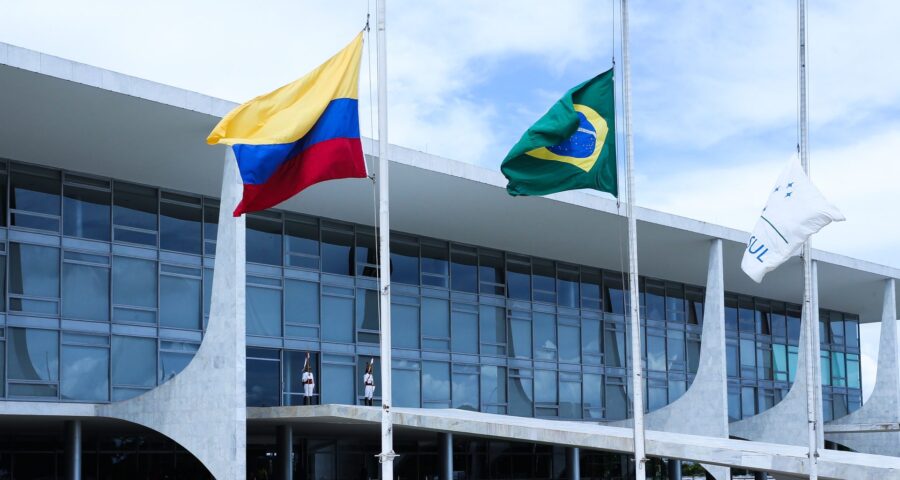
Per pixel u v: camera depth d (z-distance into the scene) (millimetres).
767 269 20703
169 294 31281
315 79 17594
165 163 29422
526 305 40781
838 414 54906
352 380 34938
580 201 34844
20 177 28938
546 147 18938
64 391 28984
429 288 37500
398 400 36000
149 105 25797
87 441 34906
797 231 20375
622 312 44500
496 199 33750
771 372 51250
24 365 28406
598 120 19203
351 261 35406
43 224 29156
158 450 35781
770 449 24453
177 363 31203
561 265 42469
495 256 40031
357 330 35250
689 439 25438
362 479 39156
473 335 38750
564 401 41562
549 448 44281
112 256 30234
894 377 50438
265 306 33000
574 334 42438
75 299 29484
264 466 37469
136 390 30312
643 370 44812
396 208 34094
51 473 34750
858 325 57438
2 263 28375
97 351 29719
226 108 26875
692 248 41531
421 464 40312
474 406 38375
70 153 28469
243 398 27250
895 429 44906
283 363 33156
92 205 30109
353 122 17281
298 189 17312
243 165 17250
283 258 33594
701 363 40875
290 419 29969
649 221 37438
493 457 41906
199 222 32125
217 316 27891
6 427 32812
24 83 24375
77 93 25016
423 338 37062
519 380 40031
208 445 27516
